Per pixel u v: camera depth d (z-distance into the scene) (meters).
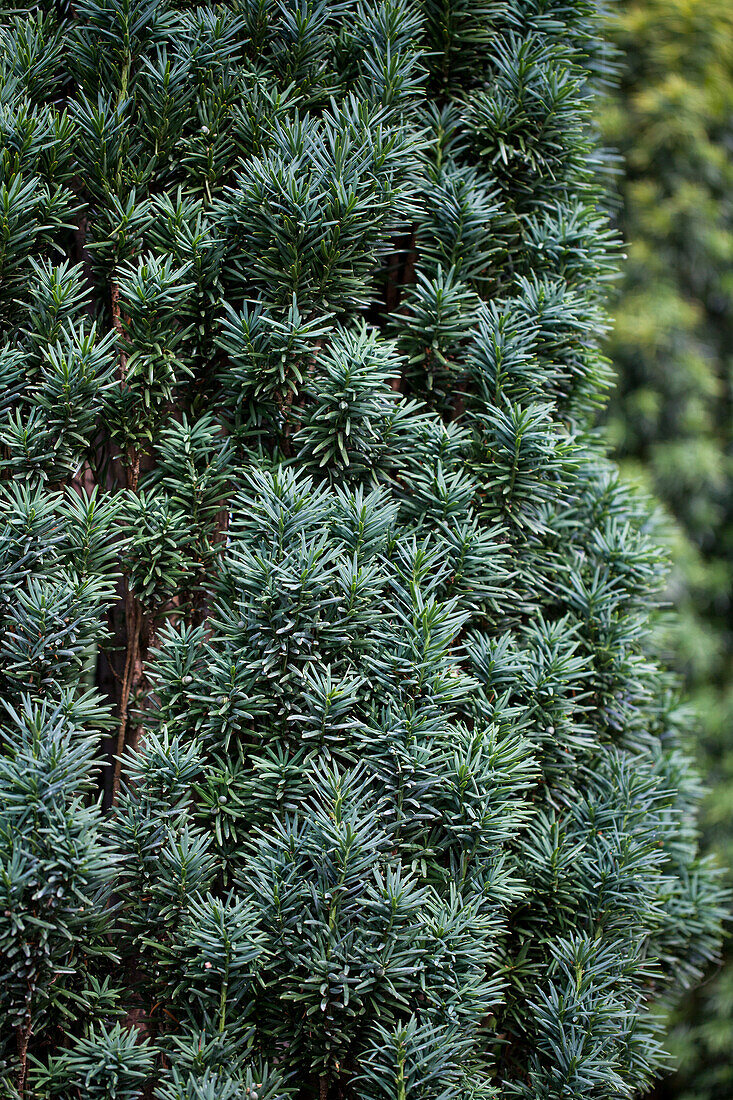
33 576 1.00
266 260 1.09
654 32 3.08
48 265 1.08
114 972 1.05
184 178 1.17
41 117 1.08
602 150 1.49
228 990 0.97
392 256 1.29
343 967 0.94
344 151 1.07
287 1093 0.95
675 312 3.17
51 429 1.05
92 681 1.31
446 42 1.26
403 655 1.04
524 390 1.18
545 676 1.15
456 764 1.02
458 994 0.97
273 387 1.10
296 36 1.16
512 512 1.19
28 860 0.88
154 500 1.08
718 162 3.14
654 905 1.22
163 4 1.16
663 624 1.60
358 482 1.15
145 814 0.99
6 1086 0.92
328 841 0.96
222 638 1.06
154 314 1.08
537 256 1.27
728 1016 2.60
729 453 3.37
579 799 1.20
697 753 2.97
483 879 1.05
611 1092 1.05
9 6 1.18
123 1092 0.93
